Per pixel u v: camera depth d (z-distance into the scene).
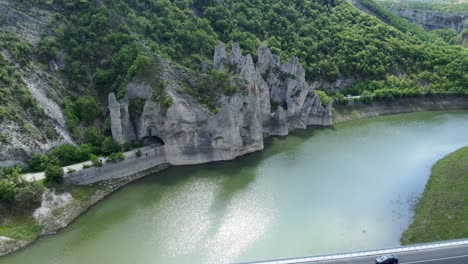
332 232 81.44
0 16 116.12
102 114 112.25
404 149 125.12
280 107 134.12
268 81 142.88
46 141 97.12
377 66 180.12
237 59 131.00
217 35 160.00
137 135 110.56
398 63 187.88
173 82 112.31
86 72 117.44
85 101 109.69
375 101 165.12
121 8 136.50
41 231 80.19
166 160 109.75
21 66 106.44
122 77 116.56
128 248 76.31
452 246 68.88
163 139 109.50
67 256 74.31
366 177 105.25
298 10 196.50
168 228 82.25
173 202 91.94
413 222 85.38
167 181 101.50
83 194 91.00
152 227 82.56
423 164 113.75
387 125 149.75
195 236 79.69
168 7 153.75
